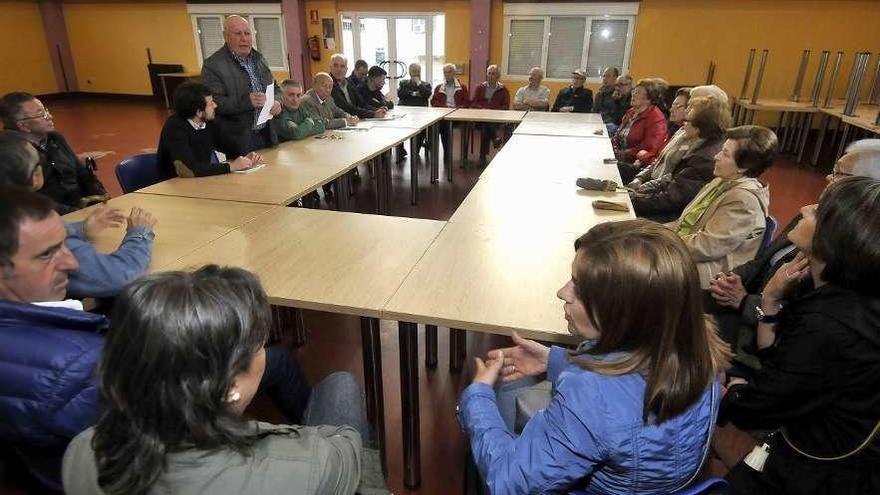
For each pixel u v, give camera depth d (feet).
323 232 6.37
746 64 25.14
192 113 8.95
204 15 31.60
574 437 2.53
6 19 32.37
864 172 4.66
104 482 1.87
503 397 4.40
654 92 13.12
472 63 27.94
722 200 6.31
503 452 2.86
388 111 17.94
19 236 3.38
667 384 2.47
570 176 9.29
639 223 2.70
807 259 4.22
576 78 20.48
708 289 6.21
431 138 16.97
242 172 9.33
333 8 28.99
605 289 2.53
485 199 7.84
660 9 25.29
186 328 1.84
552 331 4.19
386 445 5.95
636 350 2.57
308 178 8.93
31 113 8.38
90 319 3.29
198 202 7.53
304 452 2.17
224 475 1.93
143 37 33.55
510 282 5.07
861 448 2.99
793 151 22.00
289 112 12.90
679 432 2.58
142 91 35.24
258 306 2.11
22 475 3.57
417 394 5.13
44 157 8.52
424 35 28.78
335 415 3.98
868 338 2.85
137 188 9.00
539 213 7.19
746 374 4.83
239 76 10.47
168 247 5.86
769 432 3.70
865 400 2.93
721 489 2.78
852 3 22.91
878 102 20.34
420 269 5.34
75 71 35.91
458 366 7.36
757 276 5.60
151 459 1.85
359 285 4.98
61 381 2.94
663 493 2.73
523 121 16.16
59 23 34.37
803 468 3.23
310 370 7.38
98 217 6.03
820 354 3.00
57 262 3.72
